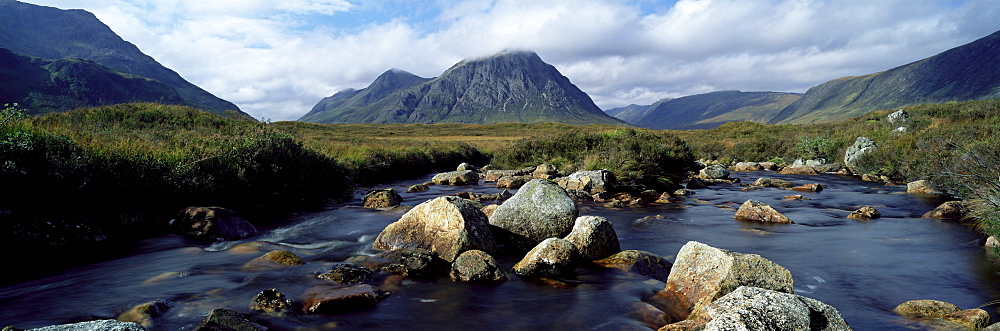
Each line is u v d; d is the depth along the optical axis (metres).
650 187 18.17
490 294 6.02
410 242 8.19
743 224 11.38
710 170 23.55
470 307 5.52
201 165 11.93
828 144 32.53
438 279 6.66
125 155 10.35
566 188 16.50
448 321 5.07
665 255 8.46
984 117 28.75
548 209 9.08
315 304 5.14
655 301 5.68
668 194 16.55
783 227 10.94
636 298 5.79
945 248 8.56
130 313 4.88
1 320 4.76
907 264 7.57
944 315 5.10
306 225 10.83
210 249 8.12
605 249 8.03
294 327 4.69
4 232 7.12
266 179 13.44
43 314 4.95
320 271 6.69
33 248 7.29
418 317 5.18
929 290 6.28
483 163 41.53
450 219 7.95
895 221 11.50
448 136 76.88
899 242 9.16
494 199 15.31
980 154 13.14
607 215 12.60
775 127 57.91
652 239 9.73
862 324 5.05
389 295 5.91
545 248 7.05
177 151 12.38
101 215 9.09
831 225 11.17
